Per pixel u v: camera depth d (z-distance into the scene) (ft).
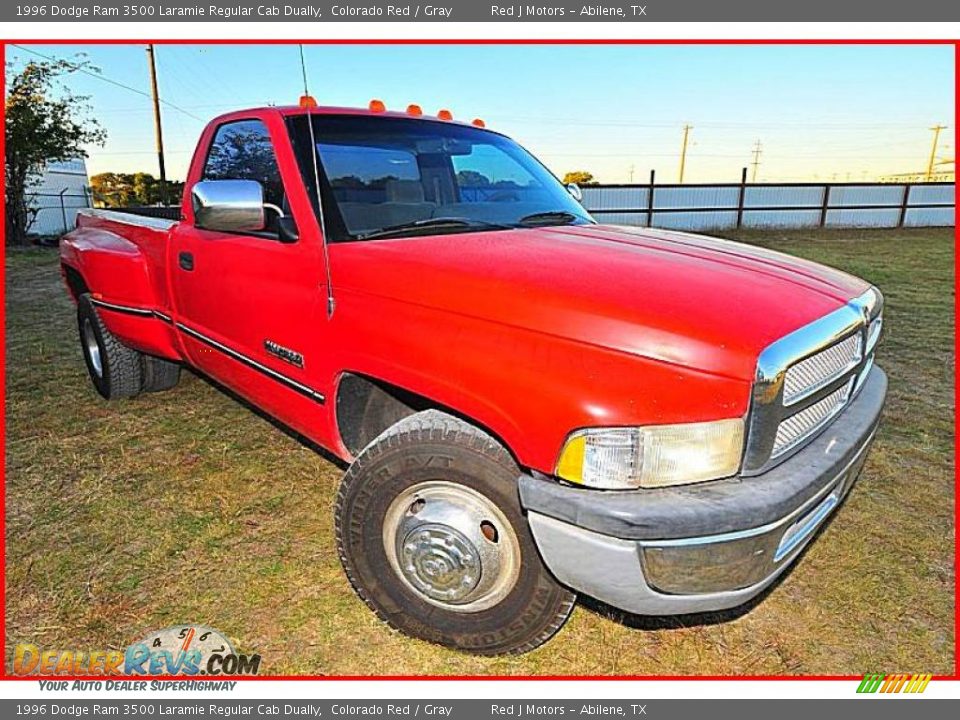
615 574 5.74
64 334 22.03
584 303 5.95
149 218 13.41
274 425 13.70
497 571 6.75
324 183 8.42
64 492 10.78
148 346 12.70
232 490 10.91
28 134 56.80
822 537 9.72
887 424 14.20
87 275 13.44
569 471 5.78
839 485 6.93
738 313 5.94
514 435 6.03
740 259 7.75
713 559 5.59
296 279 8.25
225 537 9.53
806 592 8.48
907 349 20.45
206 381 16.57
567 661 7.34
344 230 8.13
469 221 9.11
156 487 10.98
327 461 12.01
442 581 6.94
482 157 10.69
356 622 7.85
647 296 6.08
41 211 68.90
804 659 7.39
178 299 11.24
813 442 6.61
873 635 7.77
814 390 6.26
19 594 8.22
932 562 9.14
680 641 7.64
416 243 7.80
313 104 9.58
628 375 5.63
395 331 6.95
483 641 7.17
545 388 5.82
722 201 75.20
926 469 12.00
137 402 15.05
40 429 13.41
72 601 8.11
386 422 8.59
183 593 8.30
